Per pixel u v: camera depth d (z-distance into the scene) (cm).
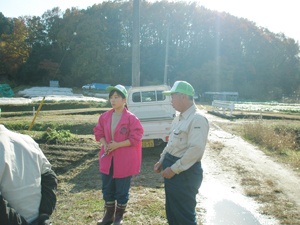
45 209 190
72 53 6356
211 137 1172
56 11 7188
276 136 1057
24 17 7406
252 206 490
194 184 302
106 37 6538
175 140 309
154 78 6744
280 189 571
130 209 457
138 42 1258
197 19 7038
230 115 1877
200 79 6259
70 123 1395
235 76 6612
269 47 7150
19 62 6431
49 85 6344
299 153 895
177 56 6744
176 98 311
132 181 611
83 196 520
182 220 302
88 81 6159
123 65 6425
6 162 169
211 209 477
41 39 7138
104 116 409
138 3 1232
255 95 6531
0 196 162
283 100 5953
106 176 396
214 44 6856
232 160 812
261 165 756
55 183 202
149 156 854
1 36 6781
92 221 416
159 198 509
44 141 887
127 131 391
